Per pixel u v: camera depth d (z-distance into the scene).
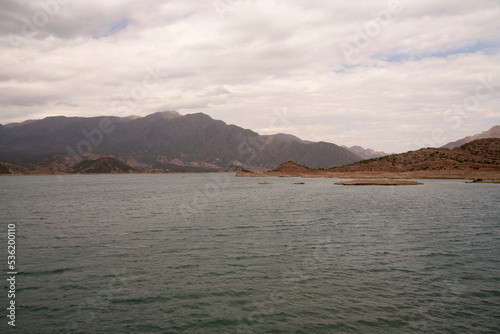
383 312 12.46
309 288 14.90
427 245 23.05
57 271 17.55
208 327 11.44
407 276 16.42
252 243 24.03
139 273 17.16
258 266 18.25
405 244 23.41
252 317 12.14
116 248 22.64
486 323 11.54
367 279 16.05
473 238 25.34
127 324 11.73
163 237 26.45
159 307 13.09
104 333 11.10
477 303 13.18
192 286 15.27
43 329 11.38
